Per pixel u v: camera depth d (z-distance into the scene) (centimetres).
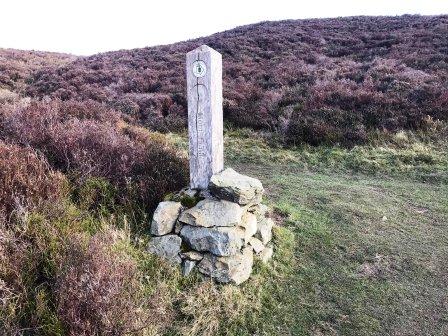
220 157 448
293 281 396
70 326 254
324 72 1406
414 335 329
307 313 352
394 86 1105
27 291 285
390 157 818
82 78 1589
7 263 285
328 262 433
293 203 592
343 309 359
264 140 970
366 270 420
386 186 693
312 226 512
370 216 554
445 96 990
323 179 729
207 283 346
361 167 793
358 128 925
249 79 1450
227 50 1855
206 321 317
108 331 254
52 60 2433
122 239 365
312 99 1093
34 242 323
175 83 1456
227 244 358
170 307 320
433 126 905
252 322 334
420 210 585
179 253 369
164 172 477
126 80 1534
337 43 1914
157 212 386
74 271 279
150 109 1153
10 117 600
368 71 1315
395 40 1742
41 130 533
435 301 372
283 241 457
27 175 381
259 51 1833
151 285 335
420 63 1359
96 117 823
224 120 1106
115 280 282
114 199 427
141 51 2170
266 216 493
